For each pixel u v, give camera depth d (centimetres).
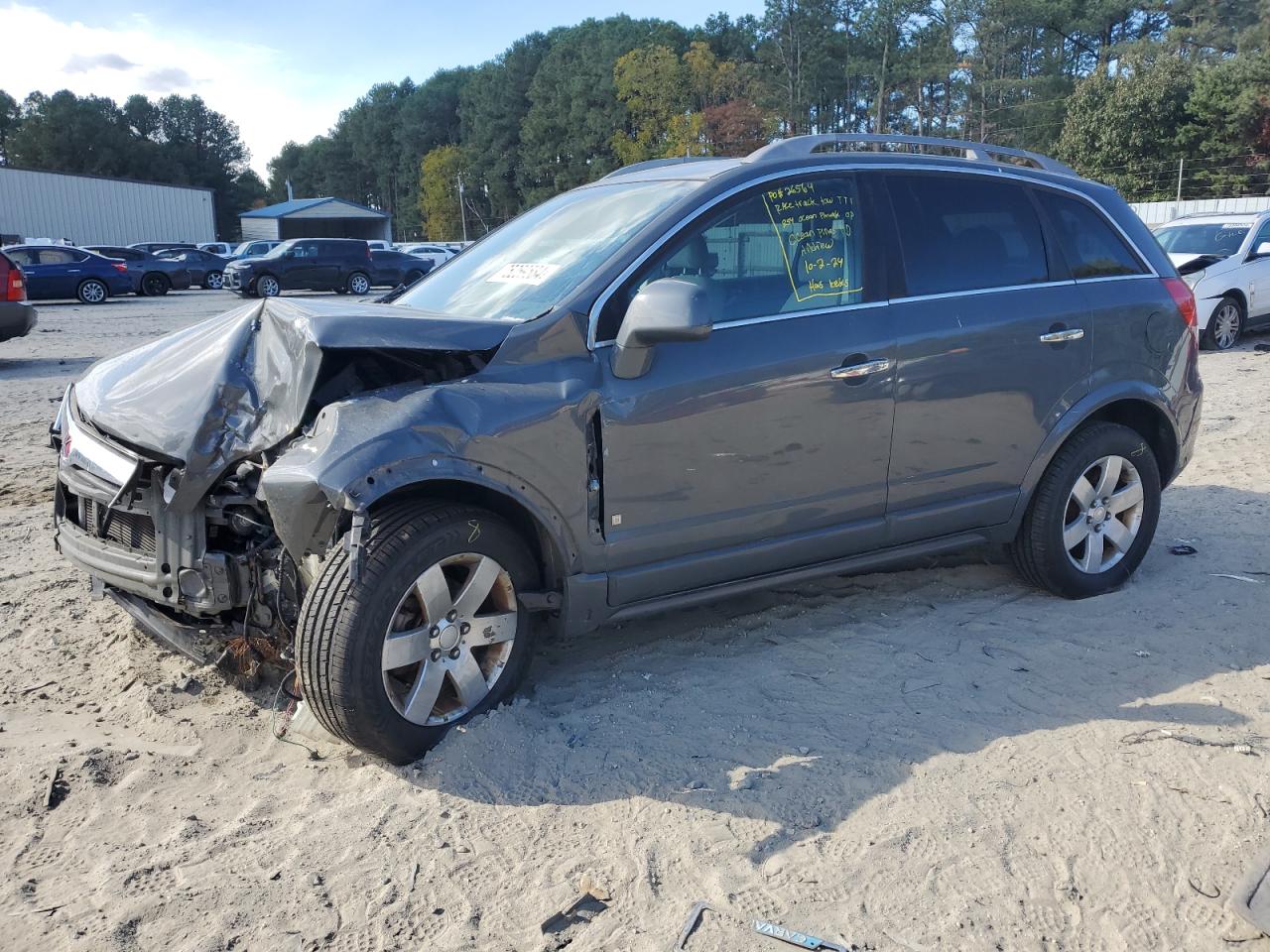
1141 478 464
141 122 11581
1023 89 6625
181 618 353
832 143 409
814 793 297
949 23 6825
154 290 3250
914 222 410
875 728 337
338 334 308
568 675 383
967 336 407
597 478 340
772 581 388
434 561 308
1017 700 356
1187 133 4475
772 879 261
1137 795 293
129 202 4922
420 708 314
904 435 399
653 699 360
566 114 9744
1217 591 458
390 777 312
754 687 369
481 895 258
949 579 484
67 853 277
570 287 353
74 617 440
